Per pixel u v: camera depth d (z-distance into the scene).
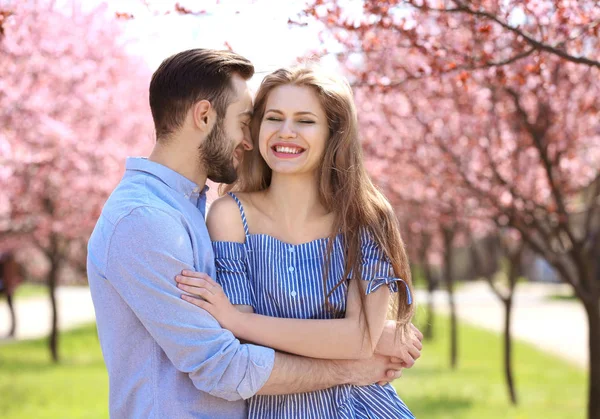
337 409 2.41
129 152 10.20
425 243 15.77
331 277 2.44
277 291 2.41
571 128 6.91
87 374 11.43
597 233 6.94
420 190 8.77
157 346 2.24
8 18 4.00
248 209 2.52
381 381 2.48
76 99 9.04
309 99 2.47
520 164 7.43
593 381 6.71
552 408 9.44
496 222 7.71
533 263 41.50
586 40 4.70
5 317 22.39
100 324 2.32
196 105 2.32
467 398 10.19
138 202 2.22
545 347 16.14
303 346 2.31
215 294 2.26
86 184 10.59
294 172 2.46
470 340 17.88
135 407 2.25
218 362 2.18
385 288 2.43
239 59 2.41
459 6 3.61
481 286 39.12
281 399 2.39
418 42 4.08
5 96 7.31
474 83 4.67
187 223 2.29
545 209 6.52
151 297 2.18
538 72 3.95
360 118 7.63
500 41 5.04
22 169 9.12
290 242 2.49
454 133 7.52
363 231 2.49
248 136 2.53
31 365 12.62
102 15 8.03
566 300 29.78
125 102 9.80
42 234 12.09
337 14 3.68
